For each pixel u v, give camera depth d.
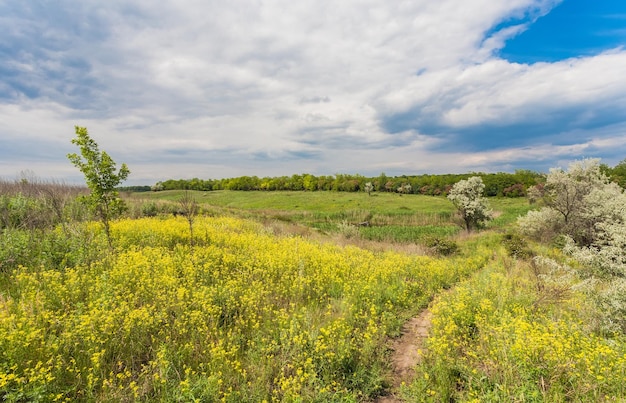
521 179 75.25
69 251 9.78
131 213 21.12
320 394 4.83
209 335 6.17
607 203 16.52
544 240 20.58
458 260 17.81
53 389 4.35
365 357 6.01
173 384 4.73
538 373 5.06
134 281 8.20
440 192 78.62
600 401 4.54
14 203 13.27
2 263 8.26
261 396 4.76
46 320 5.61
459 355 6.20
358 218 44.84
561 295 8.48
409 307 9.48
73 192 20.11
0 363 4.52
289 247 14.62
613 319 6.79
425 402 4.89
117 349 5.48
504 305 8.51
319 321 7.19
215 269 10.12
